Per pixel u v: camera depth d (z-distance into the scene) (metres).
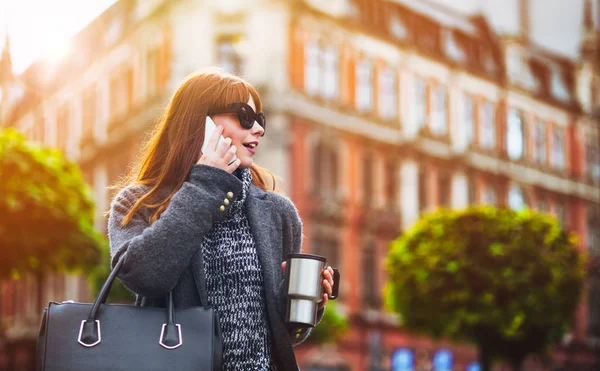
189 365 2.23
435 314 20.17
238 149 2.51
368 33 31.12
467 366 33.25
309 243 28.17
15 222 16.17
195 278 2.39
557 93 40.81
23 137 16.89
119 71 32.09
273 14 27.77
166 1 28.94
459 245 20.11
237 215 2.52
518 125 38.03
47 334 2.23
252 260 2.48
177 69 28.22
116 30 32.62
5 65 37.62
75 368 2.20
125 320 2.26
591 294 40.81
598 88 42.72
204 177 2.41
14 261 16.28
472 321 19.70
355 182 30.20
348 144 30.02
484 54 36.94
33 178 16.53
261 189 2.70
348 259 29.61
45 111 38.19
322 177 28.92
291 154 27.80
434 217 20.94
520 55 38.75
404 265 20.78
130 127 30.61
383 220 30.86
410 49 32.84
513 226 20.30
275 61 27.58
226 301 2.43
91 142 33.78
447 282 20.00
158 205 2.46
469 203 35.06
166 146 2.56
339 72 29.89
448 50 34.94
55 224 16.64
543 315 19.91
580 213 41.28
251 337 2.43
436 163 33.66
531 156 38.66
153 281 2.32
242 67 27.86
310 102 28.56
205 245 2.45
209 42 27.86
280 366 2.50
